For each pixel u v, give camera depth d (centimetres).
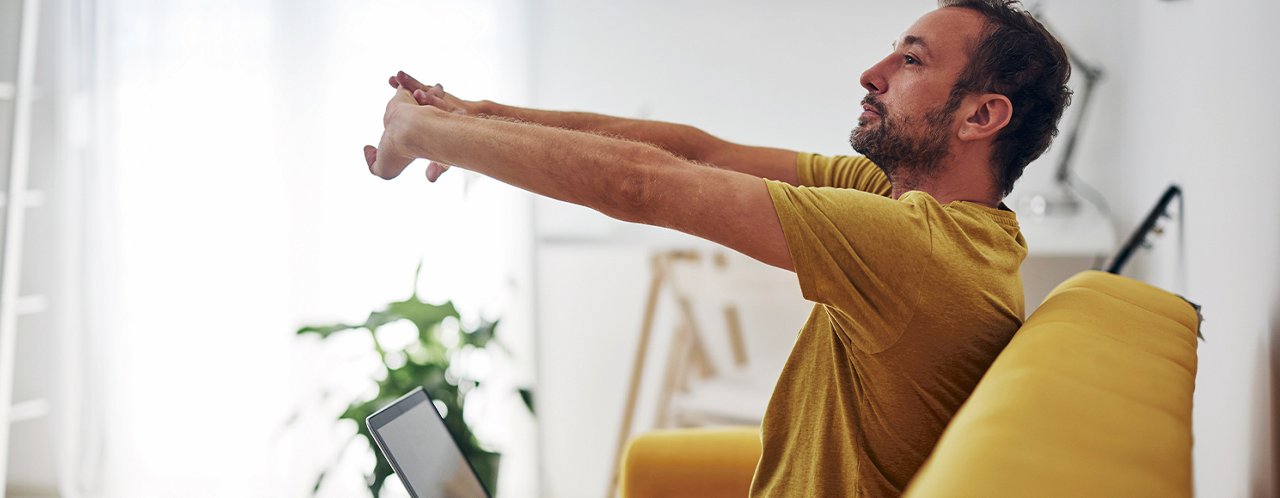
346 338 322
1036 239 271
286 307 326
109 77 325
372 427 136
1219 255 154
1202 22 171
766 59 313
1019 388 68
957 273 91
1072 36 287
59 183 328
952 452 61
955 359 94
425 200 321
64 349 329
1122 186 285
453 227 321
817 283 88
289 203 323
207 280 328
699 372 315
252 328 328
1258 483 126
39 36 329
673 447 173
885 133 108
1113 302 97
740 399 310
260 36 323
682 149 140
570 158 90
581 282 325
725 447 173
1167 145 214
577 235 321
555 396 329
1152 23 239
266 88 323
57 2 327
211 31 323
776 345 311
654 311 318
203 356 330
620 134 140
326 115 321
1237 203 139
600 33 321
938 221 93
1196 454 184
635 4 319
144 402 333
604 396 326
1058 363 74
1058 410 65
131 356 332
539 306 327
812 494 106
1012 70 102
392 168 105
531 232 321
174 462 333
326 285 324
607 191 90
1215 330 158
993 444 60
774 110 314
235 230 327
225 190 326
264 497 329
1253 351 128
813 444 107
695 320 315
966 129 104
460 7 318
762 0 313
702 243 309
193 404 331
